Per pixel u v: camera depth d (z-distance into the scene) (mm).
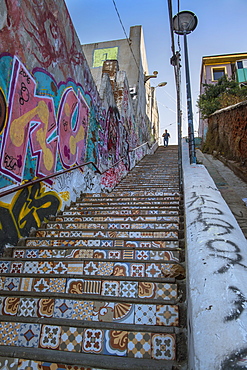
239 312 1103
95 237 2971
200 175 3234
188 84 4457
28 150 3479
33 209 3555
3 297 2256
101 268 2477
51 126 4094
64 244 3045
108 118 7332
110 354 1782
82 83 5469
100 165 6391
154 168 10070
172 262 2400
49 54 4066
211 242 1644
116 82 9414
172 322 1913
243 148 6598
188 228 1947
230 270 1358
